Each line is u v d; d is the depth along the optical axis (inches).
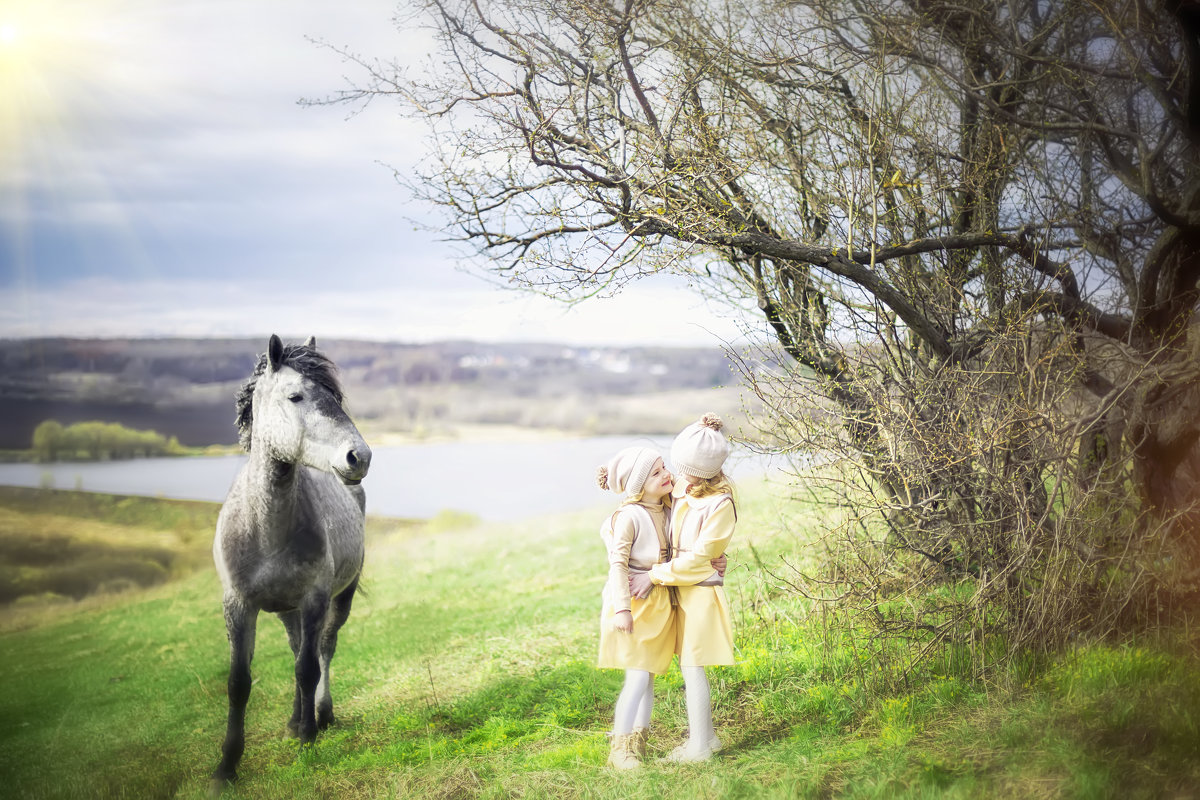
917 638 165.2
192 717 268.2
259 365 190.1
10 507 1095.0
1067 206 189.5
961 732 137.5
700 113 180.2
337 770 174.9
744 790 129.9
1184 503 181.6
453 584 478.9
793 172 203.6
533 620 314.7
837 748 139.8
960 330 192.1
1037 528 158.2
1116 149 190.5
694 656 146.3
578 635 268.5
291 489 180.2
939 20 195.3
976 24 195.0
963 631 163.2
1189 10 159.2
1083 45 190.5
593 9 170.9
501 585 442.6
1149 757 120.3
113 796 190.9
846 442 168.9
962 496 166.4
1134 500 174.7
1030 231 186.2
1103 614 166.9
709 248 194.1
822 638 180.4
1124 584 167.6
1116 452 191.8
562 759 157.1
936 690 153.7
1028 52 193.0
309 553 187.5
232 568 182.2
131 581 804.6
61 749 248.2
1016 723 134.9
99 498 1179.3
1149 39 177.2
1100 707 135.3
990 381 171.6
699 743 146.5
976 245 180.4
